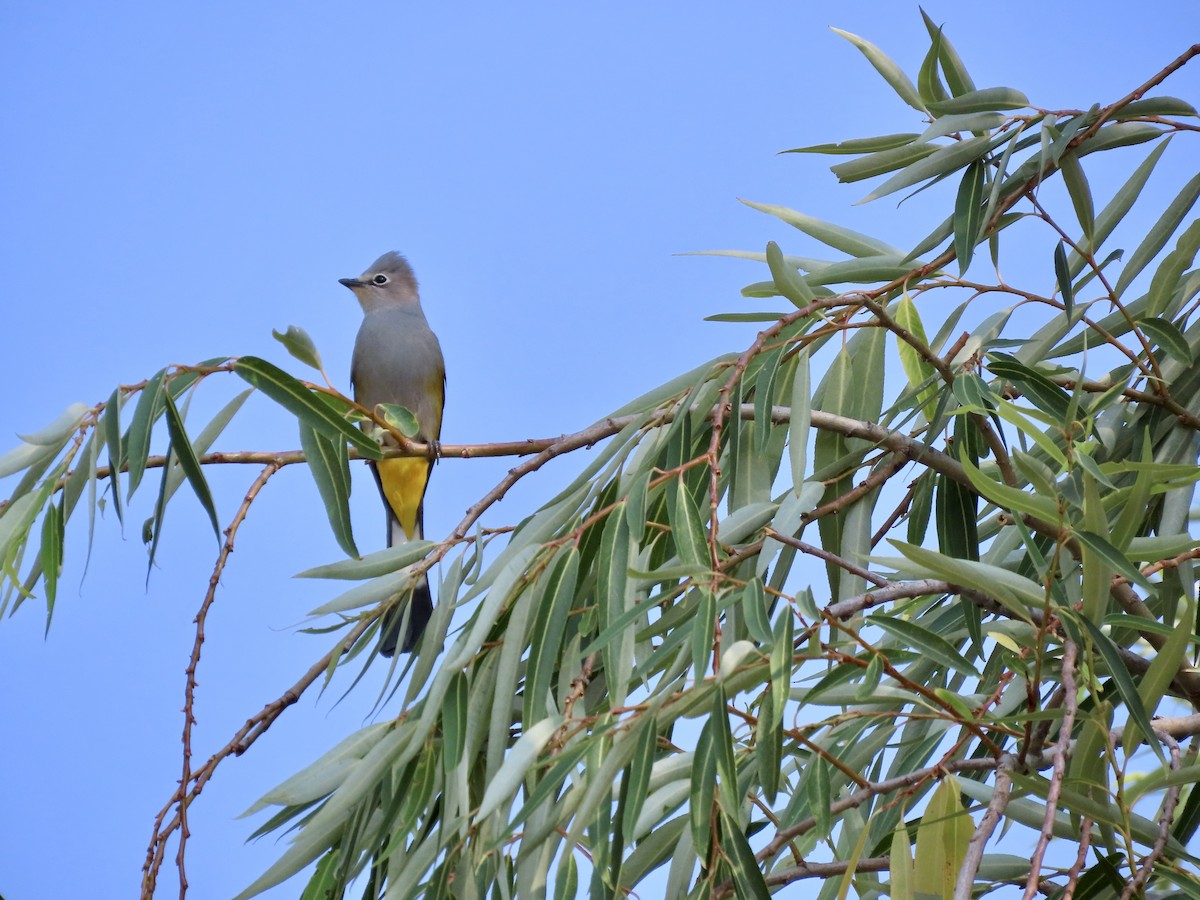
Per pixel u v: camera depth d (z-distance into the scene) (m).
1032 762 5.03
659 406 6.14
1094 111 6.82
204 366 5.48
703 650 4.28
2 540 5.64
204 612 5.45
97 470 6.04
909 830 6.16
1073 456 4.88
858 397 7.15
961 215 6.82
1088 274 7.27
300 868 5.43
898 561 5.29
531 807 4.37
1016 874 5.73
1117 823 4.83
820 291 7.46
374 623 5.96
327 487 5.58
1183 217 7.21
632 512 5.18
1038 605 5.17
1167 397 6.96
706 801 4.34
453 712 5.07
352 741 5.60
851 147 7.23
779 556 6.41
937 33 6.80
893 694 5.42
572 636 5.82
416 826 5.41
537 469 6.23
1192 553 5.68
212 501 5.37
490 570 5.52
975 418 6.70
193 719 5.28
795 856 5.67
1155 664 4.84
